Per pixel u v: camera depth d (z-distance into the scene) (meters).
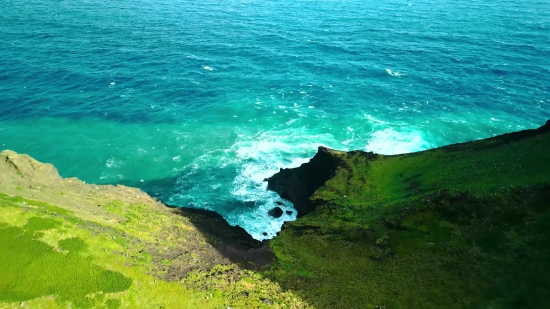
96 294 32.88
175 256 42.25
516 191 48.41
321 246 50.34
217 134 90.88
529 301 37.44
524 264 41.28
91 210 46.84
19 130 87.06
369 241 49.25
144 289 34.81
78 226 39.09
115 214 48.66
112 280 34.34
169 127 92.62
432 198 50.75
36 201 42.28
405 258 45.28
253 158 82.75
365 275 43.75
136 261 37.78
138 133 89.62
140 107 100.12
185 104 103.38
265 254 49.38
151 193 72.06
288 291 40.56
